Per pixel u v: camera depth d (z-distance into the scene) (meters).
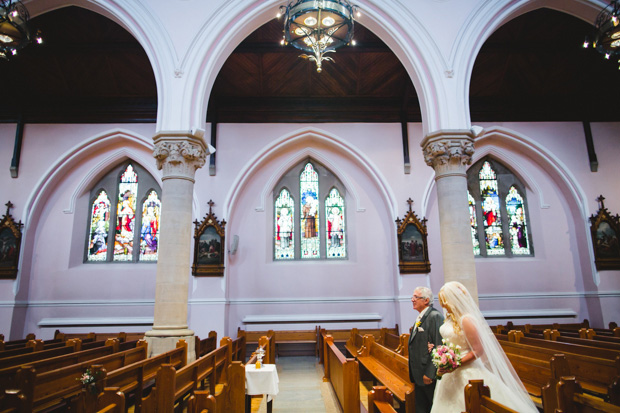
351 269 12.95
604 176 13.30
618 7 7.79
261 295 12.73
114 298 12.52
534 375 5.33
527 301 12.90
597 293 12.60
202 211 12.61
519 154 13.85
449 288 3.92
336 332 12.30
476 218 13.65
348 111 13.32
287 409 6.65
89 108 13.01
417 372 4.41
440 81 9.02
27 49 11.60
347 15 6.92
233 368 5.12
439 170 8.70
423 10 9.42
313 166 13.91
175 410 5.98
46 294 12.45
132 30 9.07
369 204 13.31
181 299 7.88
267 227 13.23
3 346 7.71
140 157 13.25
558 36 11.78
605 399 4.59
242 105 13.20
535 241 13.48
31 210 12.58
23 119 12.93
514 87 13.19
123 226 13.30
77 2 9.17
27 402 3.68
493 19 9.41
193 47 9.01
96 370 4.23
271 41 11.65
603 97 13.34
